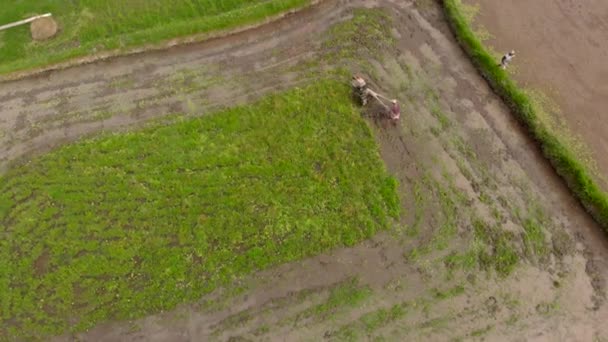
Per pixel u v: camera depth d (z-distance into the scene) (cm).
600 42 1695
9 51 1781
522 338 1259
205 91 1652
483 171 1473
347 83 1647
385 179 1470
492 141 1520
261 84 1659
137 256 1388
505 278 1326
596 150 1494
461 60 1673
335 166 1498
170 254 1386
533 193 1437
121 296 1337
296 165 1504
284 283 1341
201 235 1406
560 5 1777
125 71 1702
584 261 1345
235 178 1492
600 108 1566
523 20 1745
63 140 1573
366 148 1523
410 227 1401
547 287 1314
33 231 1428
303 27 1773
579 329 1266
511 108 1565
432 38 1722
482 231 1386
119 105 1633
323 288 1330
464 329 1272
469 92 1608
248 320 1298
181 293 1334
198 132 1570
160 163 1522
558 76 1628
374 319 1290
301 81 1661
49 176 1511
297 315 1299
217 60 1716
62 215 1448
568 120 1544
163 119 1598
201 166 1513
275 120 1582
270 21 1784
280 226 1412
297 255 1375
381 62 1686
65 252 1397
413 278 1335
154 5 1842
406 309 1298
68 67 1716
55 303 1334
